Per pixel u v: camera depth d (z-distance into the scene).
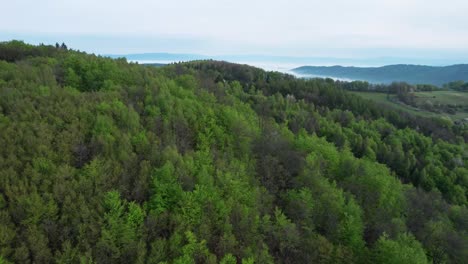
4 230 24.28
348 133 100.25
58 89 46.88
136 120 43.06
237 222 33.44
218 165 40.69
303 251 35.56
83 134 36.81
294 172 49.69
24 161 30.78
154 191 33.00
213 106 59.97
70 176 30.52
